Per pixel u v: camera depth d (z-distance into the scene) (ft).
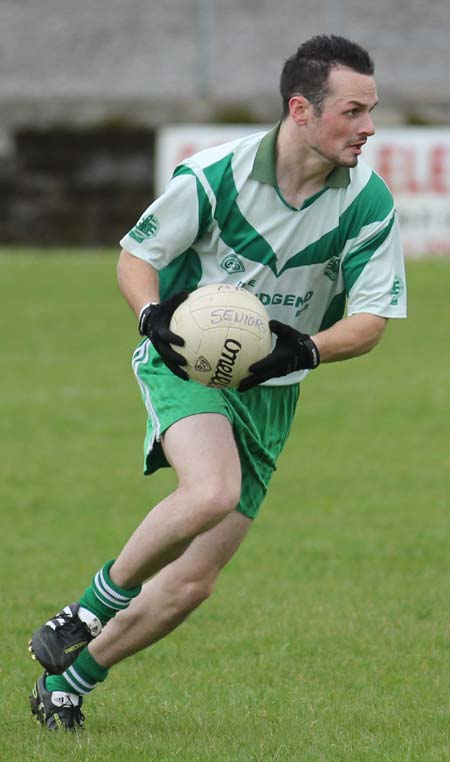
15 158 310.24
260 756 48.78
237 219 51.55
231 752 49.44
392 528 100.99
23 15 366.43
